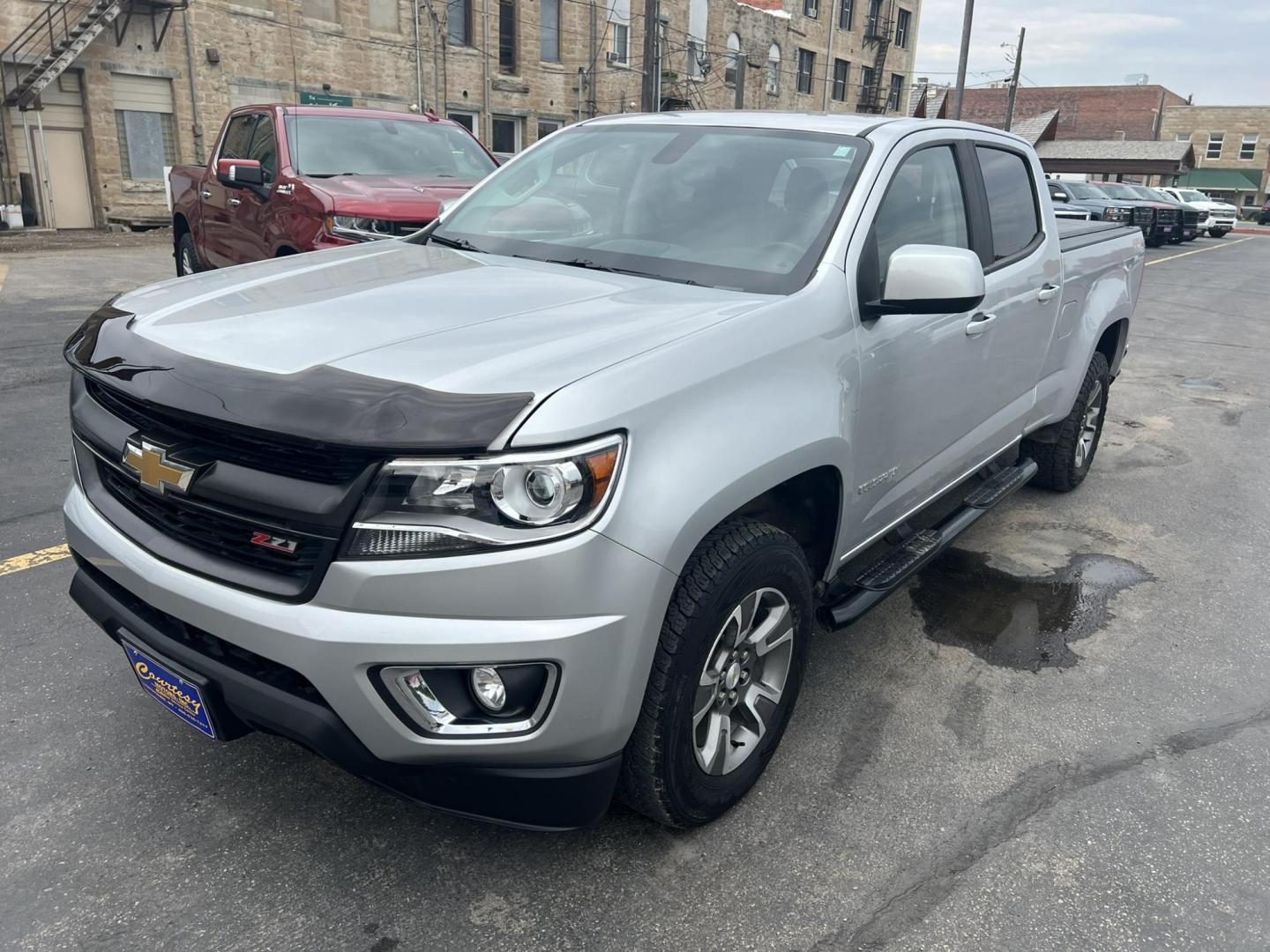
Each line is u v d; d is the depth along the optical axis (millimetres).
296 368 2086
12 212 19016
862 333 2764
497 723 2012
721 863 2438
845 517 2836
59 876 2301
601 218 3242
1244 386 8766
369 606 1922
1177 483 5805
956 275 2602
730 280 2773
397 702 1966
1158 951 2213
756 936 2209
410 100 23969
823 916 2277
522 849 2459
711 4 31422
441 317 2383
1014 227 3998
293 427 1906
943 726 3111
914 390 3080
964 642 3705
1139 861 2506
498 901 2283
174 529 2197
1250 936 2268
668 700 2184
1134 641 3764
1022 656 3613
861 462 2855
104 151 19812
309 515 1929
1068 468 5246
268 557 2039
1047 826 2633
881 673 3438
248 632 2012
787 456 2354
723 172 3197
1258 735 3123
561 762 2076
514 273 2889
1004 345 3777
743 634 2449
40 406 6039
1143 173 48000
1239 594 4238
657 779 2266
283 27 21453
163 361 2213
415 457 1869
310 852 2416
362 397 1938
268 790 2645
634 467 1996
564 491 1898
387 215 6402
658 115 3779
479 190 3793
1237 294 15914
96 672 3184
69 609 3578
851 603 2975
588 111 28312
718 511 2152
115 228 20141
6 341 7875
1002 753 2977
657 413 2062
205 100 20703
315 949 2129
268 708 2041
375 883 2324
